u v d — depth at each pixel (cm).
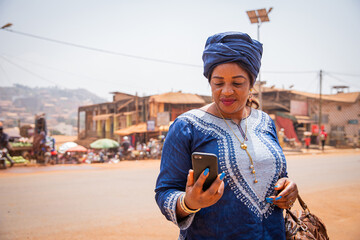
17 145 1817
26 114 9638
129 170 1284
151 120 2584
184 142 135
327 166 1281
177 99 2662
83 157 2028
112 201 629
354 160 1609
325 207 522
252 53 134
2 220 493
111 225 457
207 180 107
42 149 1714
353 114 3291
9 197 685
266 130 151
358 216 463
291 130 2931
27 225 463
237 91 133
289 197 133
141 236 405
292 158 1786
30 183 910
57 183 906
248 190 130
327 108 3222
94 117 3506
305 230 167
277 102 3108
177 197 120
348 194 639
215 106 146
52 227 452
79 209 562
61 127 8412
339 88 3966
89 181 940
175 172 133
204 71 142
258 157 134
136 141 2830
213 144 133
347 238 369
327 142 3114
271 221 135
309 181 838
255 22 1620
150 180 947
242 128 142
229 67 131
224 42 134
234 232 127
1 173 1211
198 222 131
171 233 417
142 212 534
